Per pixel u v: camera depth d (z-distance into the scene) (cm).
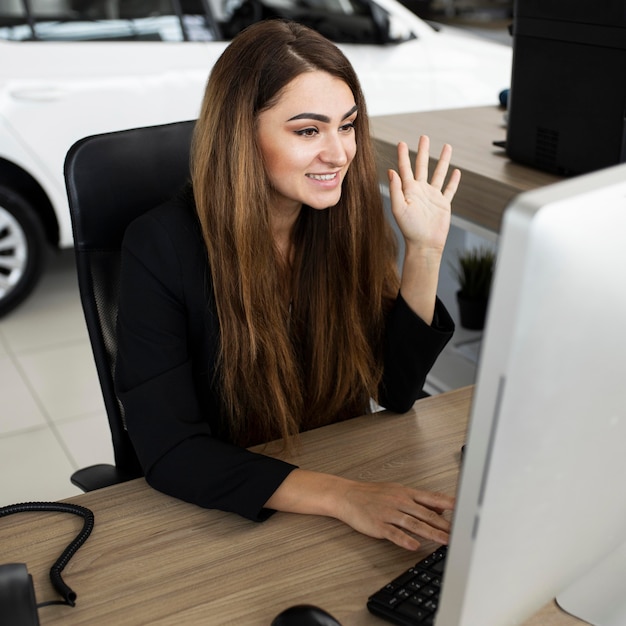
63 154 308
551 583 74
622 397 66
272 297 123
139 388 116
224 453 111
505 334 56
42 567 98
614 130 163
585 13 162
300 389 135
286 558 98
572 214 55
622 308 61
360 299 133
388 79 346
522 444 61
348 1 342
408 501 103
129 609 91
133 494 112
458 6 677
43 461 247
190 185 128
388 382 131
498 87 365
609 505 74
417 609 88
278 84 113
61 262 381
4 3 296
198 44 324
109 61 310
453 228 261
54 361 301
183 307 122
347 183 127
